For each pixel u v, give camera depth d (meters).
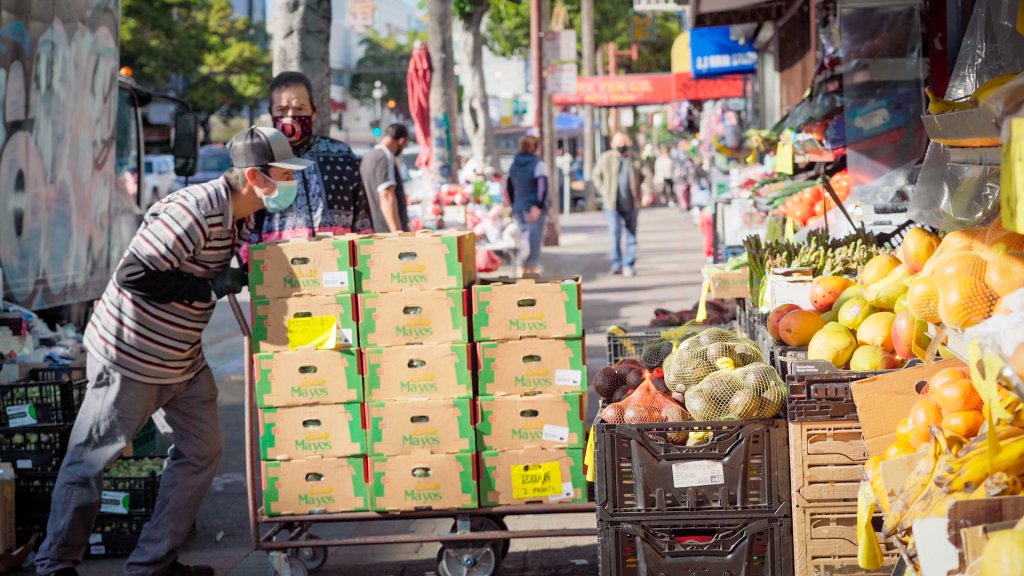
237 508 7.13
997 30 4.41
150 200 31.44
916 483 3.20
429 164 22.11
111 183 9.84
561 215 43.69
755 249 6.32
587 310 15.36
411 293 5.37
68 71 8.79
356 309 5.39
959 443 3.16
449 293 5.36
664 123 63.12
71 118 8.88
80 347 8.23
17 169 7.87
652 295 16.72
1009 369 2.59
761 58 17.62
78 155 9.03
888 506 3.36
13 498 6.07
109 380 5.31
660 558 4.38
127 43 45.97
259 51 52.16
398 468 5.43
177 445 5.60
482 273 17.89
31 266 8.09
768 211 9.65
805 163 9.89
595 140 51.44
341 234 6.31
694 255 23.67
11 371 6.80
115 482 6.22
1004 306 2.81
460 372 5.38
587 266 21.88
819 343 4.68
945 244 3.64
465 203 19.11
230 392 11.05
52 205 8.48
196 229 5.19
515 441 5.42
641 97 34.91
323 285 5.38
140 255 5.16
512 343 5.39
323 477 5.45
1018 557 2.52
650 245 27.11
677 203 46.19
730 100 23.33
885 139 8.44
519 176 16.36
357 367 5.39
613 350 6.54
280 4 12.95
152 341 5.30
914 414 3.53
